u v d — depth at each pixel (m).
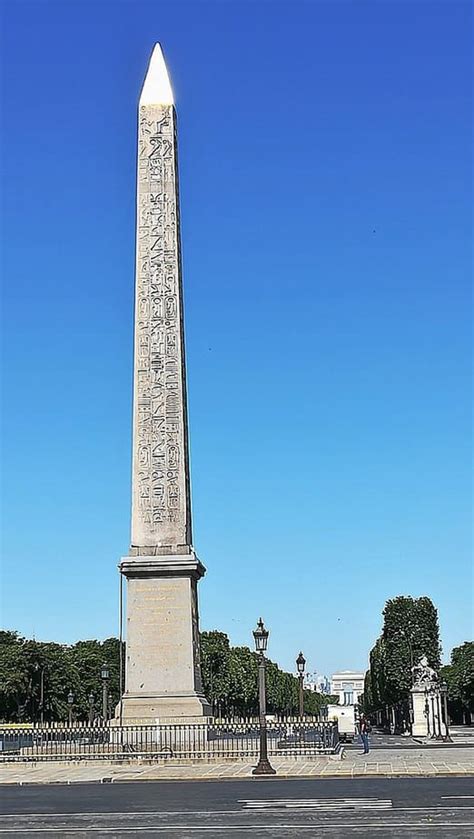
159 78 57.72
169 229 55.34
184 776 41.06
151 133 56.44
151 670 53.16
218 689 154.88
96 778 41.06
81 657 154.50
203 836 22.41
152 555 53.62
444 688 93.06
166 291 54.75
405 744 85.88
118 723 52.69
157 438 54.22
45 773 44.28
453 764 48.59
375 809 27.39
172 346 54.59
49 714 135.25
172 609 53.47
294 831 23.03
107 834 23.11
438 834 22.00
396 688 137.00
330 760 50.59
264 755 42.25
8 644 152.75
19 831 23.98
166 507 54.03
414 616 138.38
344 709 172.88
